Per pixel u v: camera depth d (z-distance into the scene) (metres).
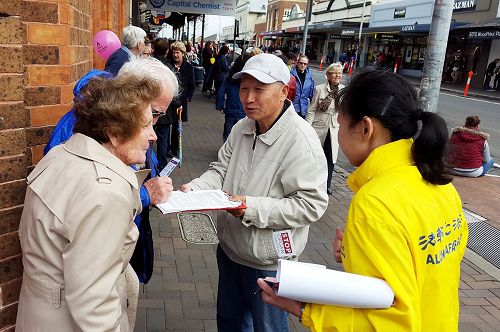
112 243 1.35
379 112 1.35
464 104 17.91
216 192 2.19
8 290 1.93
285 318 2.27
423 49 32.72
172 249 4.16
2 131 1.77
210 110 13.02
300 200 2.08
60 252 1.36
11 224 1.88
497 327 3.40
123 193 1.39
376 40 39.00
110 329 1.35
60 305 1.38
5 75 1.74
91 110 1.49
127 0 10.87
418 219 1.27
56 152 1.49
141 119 1.52
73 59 2.26
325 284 1.25
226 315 2.46
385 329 1.24
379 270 1.23
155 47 7.11
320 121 5.90
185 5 13.56
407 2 33.88
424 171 1.32
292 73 6.38
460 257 1.46
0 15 1.71
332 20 47.97
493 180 7.70
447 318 1.38
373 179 1.36
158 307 3.26
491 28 24.27
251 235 2.16
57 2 2.06
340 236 1.62
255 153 2.23
